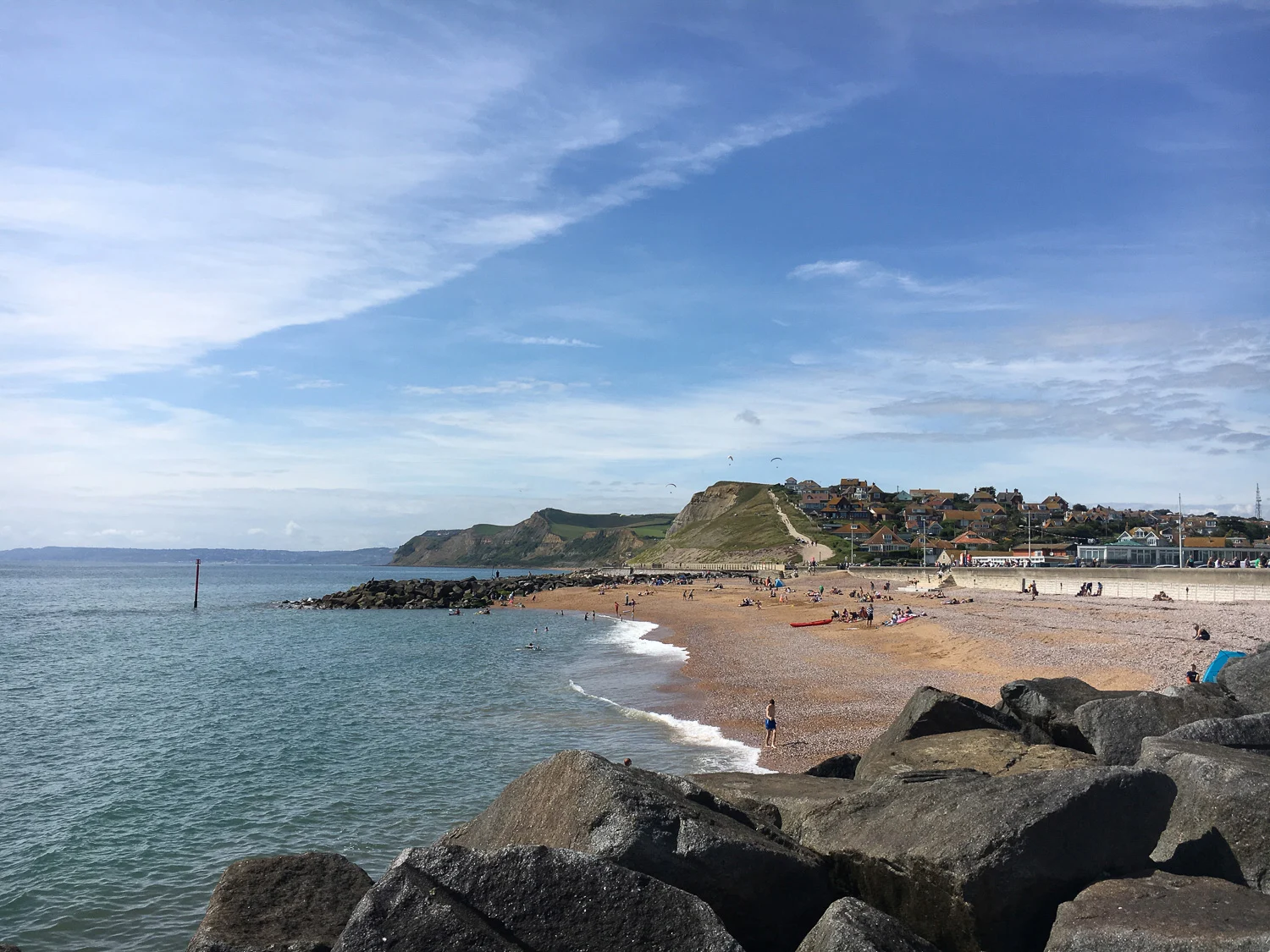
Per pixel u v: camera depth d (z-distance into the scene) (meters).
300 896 8.24
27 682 44.06
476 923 5.96
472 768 23.83
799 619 69.88
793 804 9.53
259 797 21.53
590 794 7.88
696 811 8.12
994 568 87.62
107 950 13.49
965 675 33.84
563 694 36.25
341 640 67.75
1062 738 13.29
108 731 30.69
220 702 37.06
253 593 153.75
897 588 104.81
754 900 7.45
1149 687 27.11
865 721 26.75
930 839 7.52
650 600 108.62
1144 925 6.00
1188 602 58.03
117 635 73.25
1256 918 5.99
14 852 17.78
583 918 6.11
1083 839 7.08
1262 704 12.17
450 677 43.59
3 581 199.75
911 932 6.55
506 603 112.75
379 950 5.81
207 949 7.20
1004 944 6.86
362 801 21.02
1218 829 7.51
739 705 31.22
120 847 18.08
